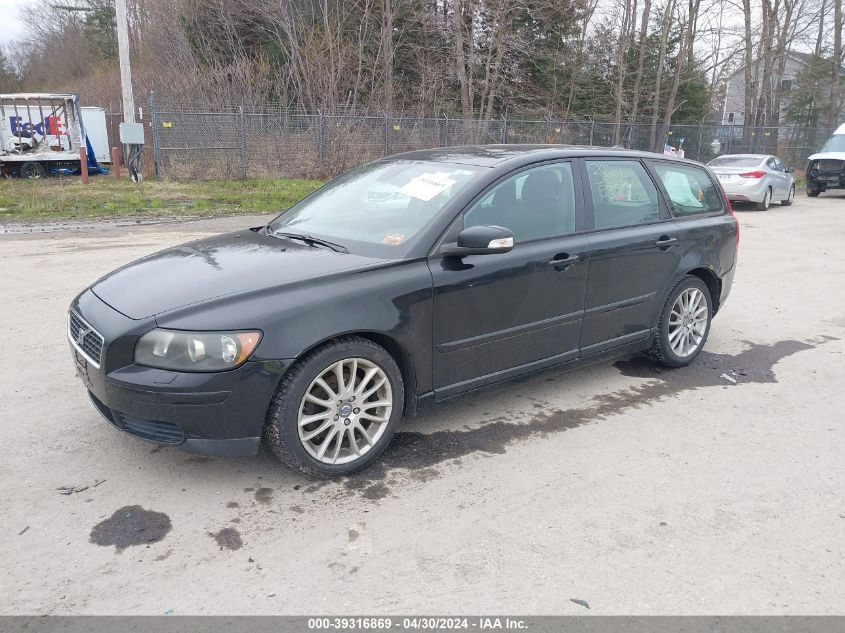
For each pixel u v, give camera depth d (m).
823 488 3.53
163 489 3.36
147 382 3.08
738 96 49.31
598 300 4.51
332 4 29.12
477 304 3.84
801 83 38.34
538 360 4.28
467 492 3.41
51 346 5.38
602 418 4.35
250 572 2.76
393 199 4.14
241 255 3.77
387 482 3.49
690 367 5.36
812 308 7.31
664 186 5.11
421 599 2.62
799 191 23.98
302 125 20.06
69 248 9.51
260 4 28.30
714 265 5.32
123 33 18.11
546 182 4.31
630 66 31.56
